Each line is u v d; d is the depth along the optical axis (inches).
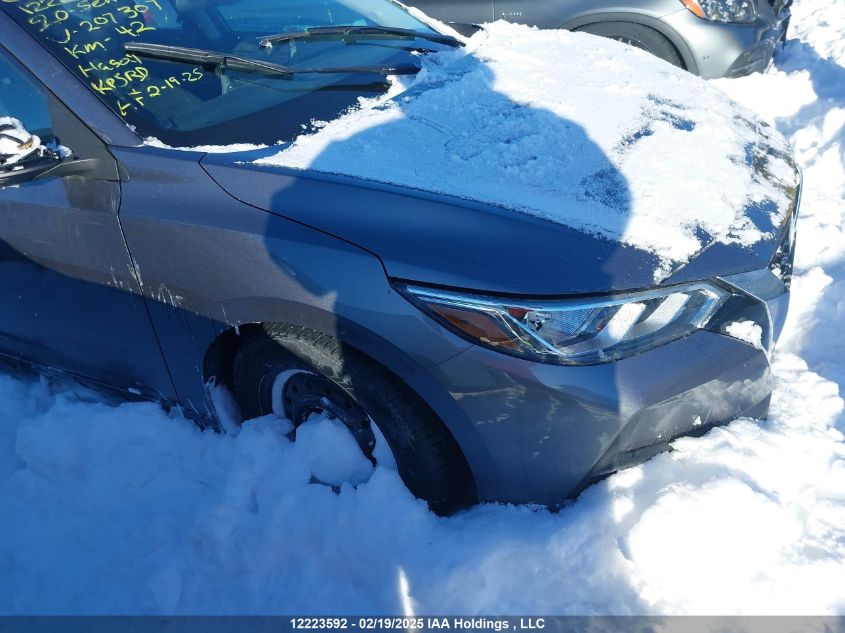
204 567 84.7
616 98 97.8
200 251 81.1
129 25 98.4
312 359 80.8
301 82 99.4
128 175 85.1
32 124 90.4
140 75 92.9
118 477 95.5
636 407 72.8
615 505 77.9
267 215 79.0
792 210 88.6
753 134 98.9
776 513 76.4
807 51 225.1
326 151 84.4
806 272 126.4
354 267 75.0
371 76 102.1
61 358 104.5
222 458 93.8
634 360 73.2
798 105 193.0
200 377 91.1
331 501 84.7
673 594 74.0
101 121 87.3
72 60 90.7
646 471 79.6
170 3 104.6
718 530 75.5
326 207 77.9
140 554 86.3
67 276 92.4
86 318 95.5
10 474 99.9
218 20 109.3
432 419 79.0
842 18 253.1
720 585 73.8
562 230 75.2
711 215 79.9
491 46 116.6
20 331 105.3
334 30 113.0
